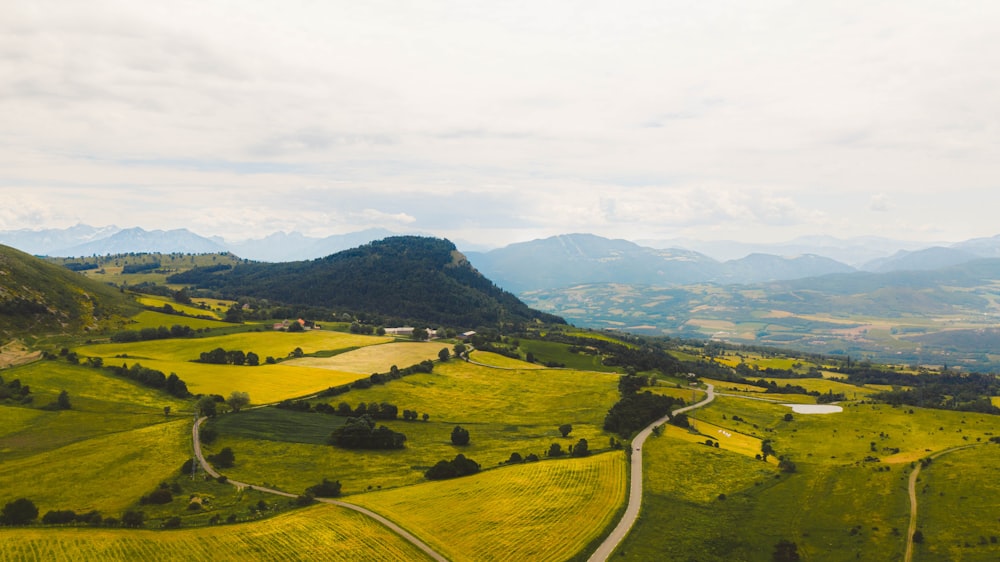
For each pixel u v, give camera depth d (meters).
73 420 132.00
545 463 118.00
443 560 77.56
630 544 86.19
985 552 80.94
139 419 136.00
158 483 99.31
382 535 83.12
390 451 128.25
